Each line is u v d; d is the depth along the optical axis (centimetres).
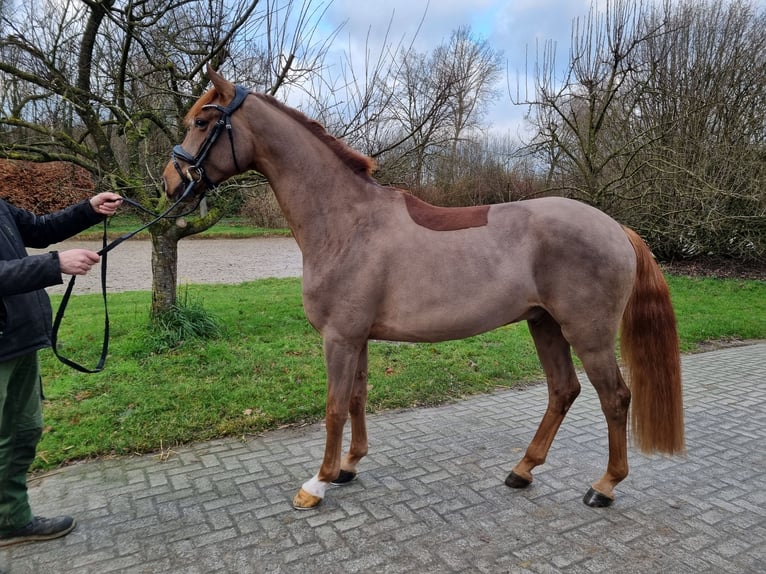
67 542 219
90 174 559
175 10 503
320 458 299
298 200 240
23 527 216
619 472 245
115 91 479
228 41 446
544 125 1170
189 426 333
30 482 271
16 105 466
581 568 200
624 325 248
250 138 236
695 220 1044
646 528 229
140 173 502
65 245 1500
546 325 263
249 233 1961
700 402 402
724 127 1110
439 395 408
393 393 403
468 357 498
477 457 302
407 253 231
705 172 1048
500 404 393
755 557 208
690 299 841
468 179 1884
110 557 208
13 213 216
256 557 208
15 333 190
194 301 607
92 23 435
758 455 307
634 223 1123
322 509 245
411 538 221
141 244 1588
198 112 232
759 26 1125
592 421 360
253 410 360
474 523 233
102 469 286
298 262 1328
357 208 240
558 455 305
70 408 352
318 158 240
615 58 954
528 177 1819
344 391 241
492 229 235
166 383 400
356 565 203
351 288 233
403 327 237
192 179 232
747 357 541
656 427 241
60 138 454
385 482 272
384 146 578
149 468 287
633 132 1138
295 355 485
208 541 219
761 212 1012
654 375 240
